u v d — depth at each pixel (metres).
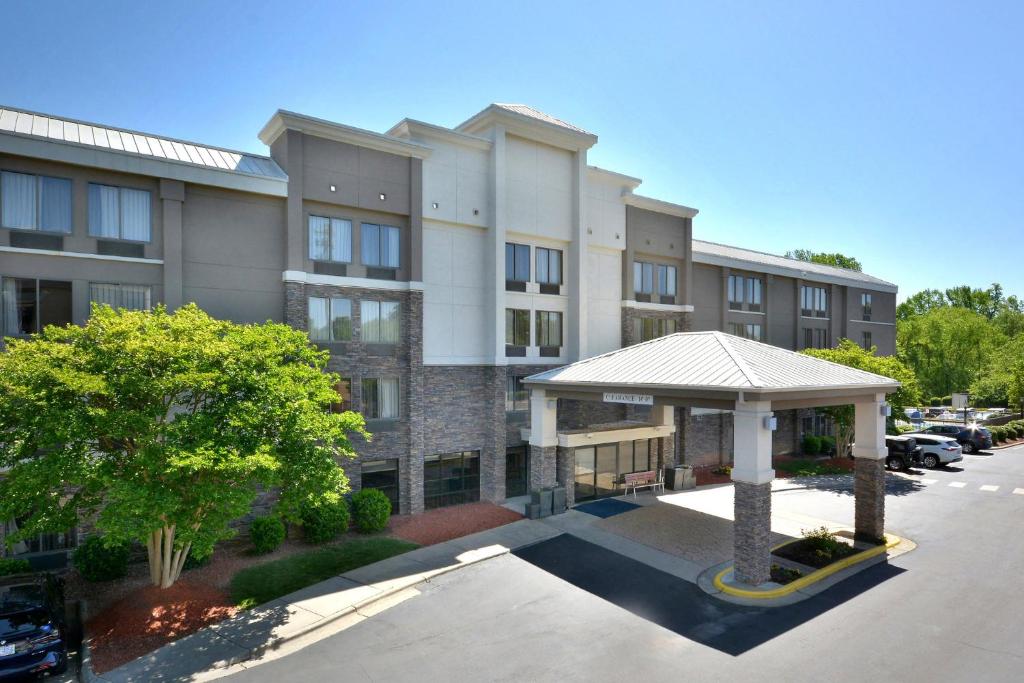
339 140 20.89
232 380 13.68
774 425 15.45
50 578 13.70
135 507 11.13
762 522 15.20
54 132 17.11
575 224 26.81
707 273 34.44
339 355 21.05
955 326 68.19
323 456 14.60
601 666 11.21
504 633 12.67
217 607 13.87
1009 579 15.63
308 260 20.50
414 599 14.56
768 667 11.10
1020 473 30.55
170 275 17.94
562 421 26.33
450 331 23.72
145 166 17.45
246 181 18.98
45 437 11.70
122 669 11.32
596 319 28.36
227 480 13.05
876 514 18.50
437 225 23.48
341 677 10.91
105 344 12.86
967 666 11.10
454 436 23.62
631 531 19.88
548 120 26.20
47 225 16.50
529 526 20.50
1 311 15.91
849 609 13.76
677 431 30.34
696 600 14.38
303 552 17.64
